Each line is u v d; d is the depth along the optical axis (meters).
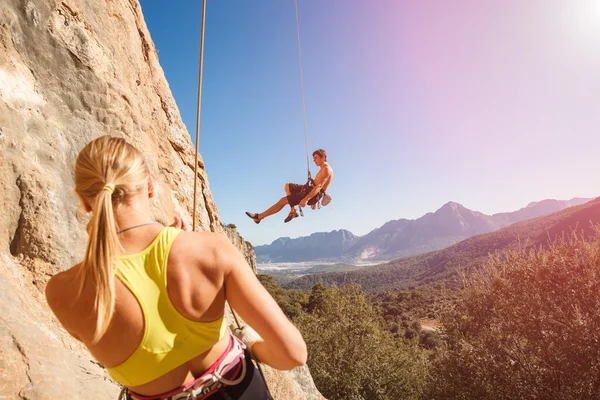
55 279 1.33
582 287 12.66
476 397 13.91
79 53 4.89
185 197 6.86
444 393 15.64
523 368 12.93
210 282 1.30
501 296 14.34
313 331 22.19
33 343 2.63
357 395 19.59
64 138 4.46
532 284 13.57
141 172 1.42
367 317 22.59
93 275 1.21
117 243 1.24
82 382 2.77
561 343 12.23
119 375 1.30
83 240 4.29
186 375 1.32
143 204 1.42
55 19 4.75
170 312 1.25
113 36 5.82
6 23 4.25
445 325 17.00
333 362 20.80
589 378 11.49
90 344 1.26
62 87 4.67
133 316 1.22
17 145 3.96
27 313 3.05
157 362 1.25
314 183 6.61
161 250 1.28
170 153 6.80
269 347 1.35
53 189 4.11
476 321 15.40
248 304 1.31
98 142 1.39
